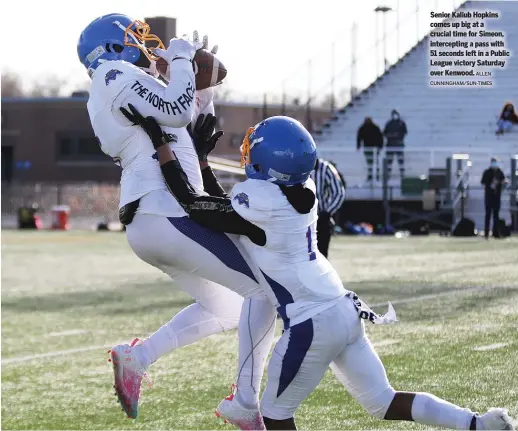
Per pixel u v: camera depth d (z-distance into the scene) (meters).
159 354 11.38
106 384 15.49
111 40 11.35
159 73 11.70
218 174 64.88
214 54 11.76
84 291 28.14
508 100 68.75
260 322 10.77
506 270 31.70
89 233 63.94
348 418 12.91
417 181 57.12
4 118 94.44
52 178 93.25
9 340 19.61
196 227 10.77
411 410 10.23
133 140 11.05
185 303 24.95
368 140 60.28
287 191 10.21
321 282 10.17
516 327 19.59
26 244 51.03
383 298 24.64
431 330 19.39
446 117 68.88
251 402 10.72
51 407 14.00
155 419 13.20
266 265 10.25
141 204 10.92
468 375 15.16
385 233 56.56
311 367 10.08
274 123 10.31
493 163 50.06
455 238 51.34
